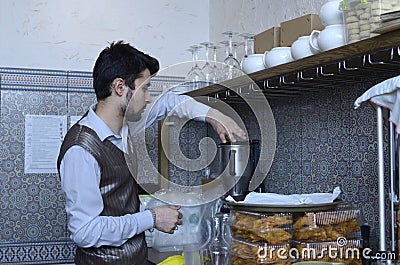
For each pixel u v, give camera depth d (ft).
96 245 5.64
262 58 6.65
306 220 5.26
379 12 4.47
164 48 9.73
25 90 8.86
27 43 8.92
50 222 8.89
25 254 8.76
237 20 9.17
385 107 4.40
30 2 8.96
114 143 5.89
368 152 5.99
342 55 4.79
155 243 7.61
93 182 5.60
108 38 9.37
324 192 6.75
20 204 8.77
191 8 9.98
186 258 6.15
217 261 5.86
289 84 6.34
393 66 5.09
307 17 6.26
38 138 8.89
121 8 9.47
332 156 6.60
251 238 5.36
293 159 7.39
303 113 7.18
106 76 5.74
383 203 4.58
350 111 6.29
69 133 5.85
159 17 9.73
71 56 9.14
